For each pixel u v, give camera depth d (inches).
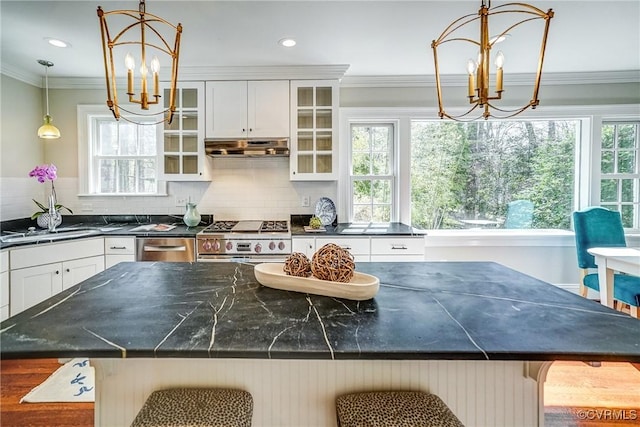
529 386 48.1
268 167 142.4
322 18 91.4
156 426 37.9
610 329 39.8
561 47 111.6
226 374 47.6
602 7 87.1
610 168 144.9
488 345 35.8
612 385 83.0
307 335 38.3
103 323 41.3
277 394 47.6
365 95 141.6
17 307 99.2
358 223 143.1
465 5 85.8
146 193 144.0
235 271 67.2
